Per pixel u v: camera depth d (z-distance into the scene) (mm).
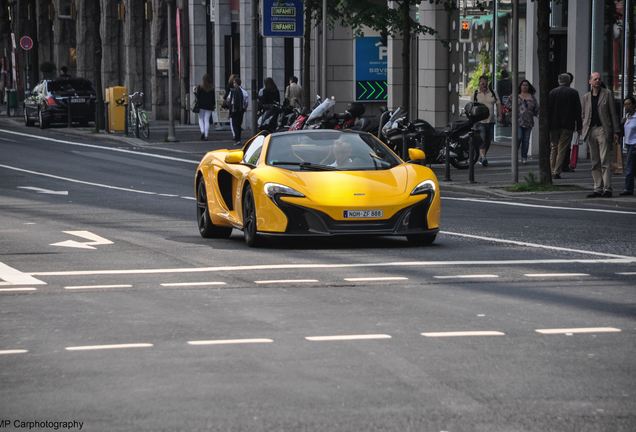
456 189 30000
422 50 47469
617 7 38094
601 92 26641
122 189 32062
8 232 21938
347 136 19625
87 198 29578
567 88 31547
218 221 20328
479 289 14148
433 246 18656
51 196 30266
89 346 11008
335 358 10289
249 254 18031
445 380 9422
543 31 28375
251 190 18766
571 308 12734
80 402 8875
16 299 13961
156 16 67125
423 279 15039
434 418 8297
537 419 8250
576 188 28750
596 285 14391
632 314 12344
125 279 15531
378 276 15367
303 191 18188
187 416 8414
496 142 43719
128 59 73625
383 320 12117
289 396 8945
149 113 73500
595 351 10484
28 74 81625
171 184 33469
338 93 55438
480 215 23703
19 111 81562
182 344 11008
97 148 48219
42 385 9453
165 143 49781
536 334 11297
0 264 17281
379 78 54781
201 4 63188
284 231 18203
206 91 50875
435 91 46844
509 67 42531
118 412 8562
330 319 12219
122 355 10547
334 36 55125
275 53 57844
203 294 14078
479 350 10562
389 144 35156
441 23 46406
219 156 20625
